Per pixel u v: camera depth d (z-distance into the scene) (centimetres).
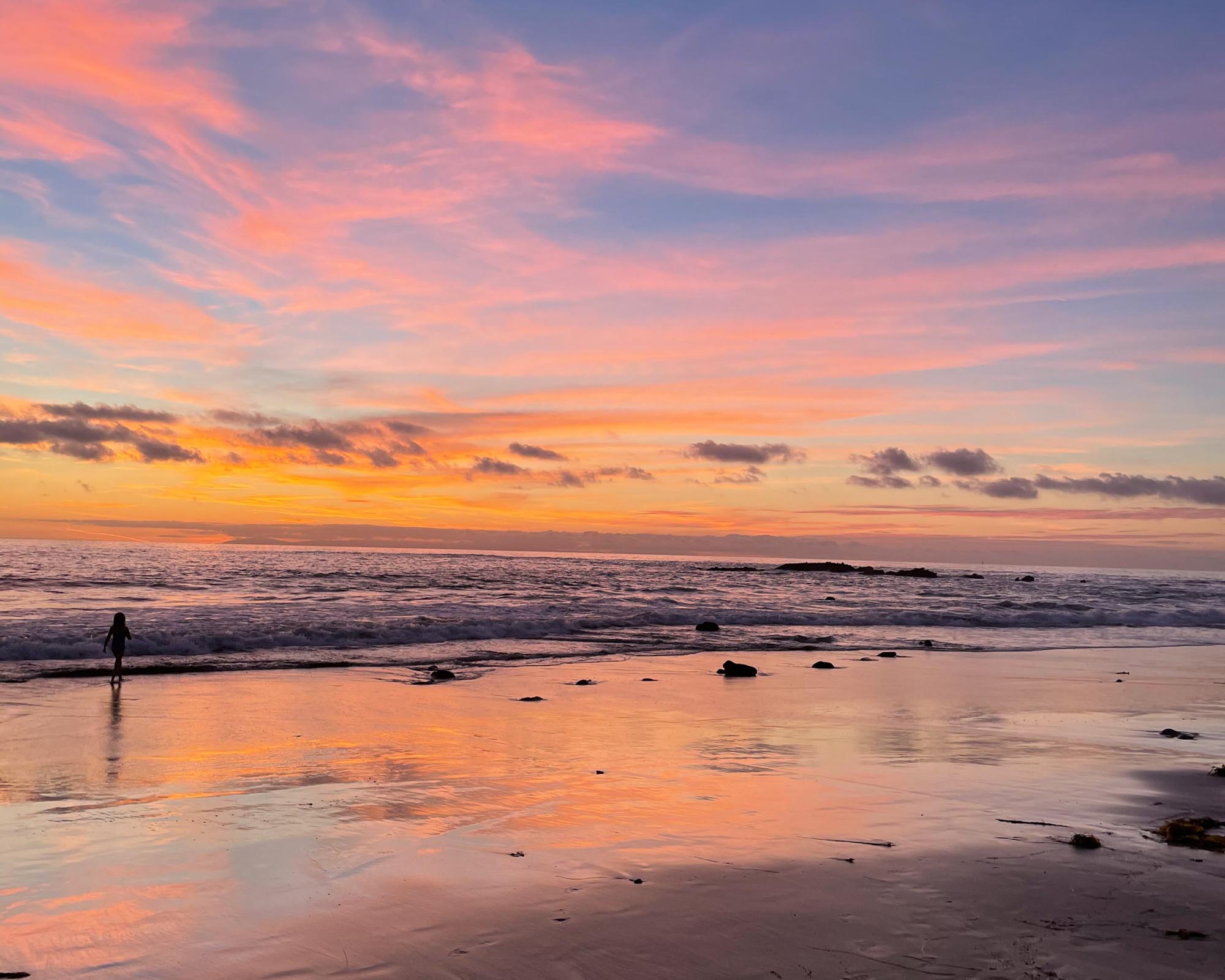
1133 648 2867
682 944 532
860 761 1111
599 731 1316
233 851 715
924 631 3356
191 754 1114
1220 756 1180
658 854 714
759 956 514
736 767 1068
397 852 717
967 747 1213
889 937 546
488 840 754
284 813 835
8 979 473
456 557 14938
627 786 965
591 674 2023
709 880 652
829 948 527
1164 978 488
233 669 1969
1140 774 1059
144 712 1421
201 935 539
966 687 1872
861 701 1644
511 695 1678
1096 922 573
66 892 615
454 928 554
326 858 700
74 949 516
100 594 4097
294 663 2081
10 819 802
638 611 3628
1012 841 761
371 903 597
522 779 994
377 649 2436
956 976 487
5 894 609
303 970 491
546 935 543
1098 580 11750
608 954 516
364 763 1076
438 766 1062
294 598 3906
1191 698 1750
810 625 3528
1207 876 669
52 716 1375
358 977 482
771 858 705
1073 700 1698
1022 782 1003
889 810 863
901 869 680
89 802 870
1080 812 867
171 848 723
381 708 1500
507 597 4359
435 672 1908
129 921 562
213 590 4431
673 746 1208
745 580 8094
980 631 3400
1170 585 9350
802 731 1336
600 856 709
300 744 1187
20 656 2056
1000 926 564
